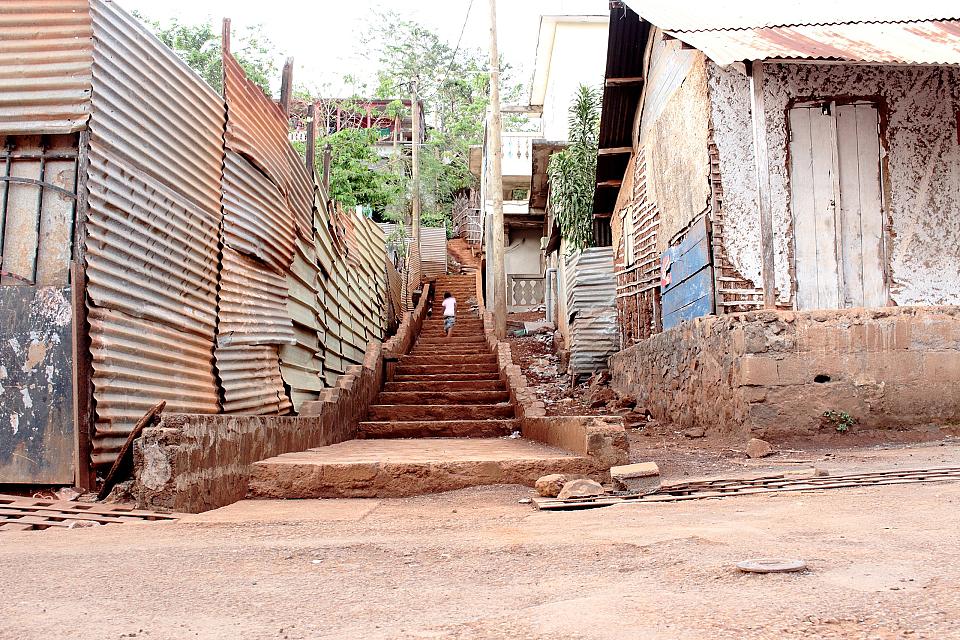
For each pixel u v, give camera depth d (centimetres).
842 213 976
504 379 1428
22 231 525
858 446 834
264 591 300
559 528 453
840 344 877
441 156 4069
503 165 2631
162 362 596
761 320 880
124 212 553
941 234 970
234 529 470
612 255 1612
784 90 988
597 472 690
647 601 256
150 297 583
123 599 287
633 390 1359
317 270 1021
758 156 913
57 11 526
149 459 505
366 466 656
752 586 271
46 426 513
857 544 339
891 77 981
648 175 1325
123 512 491
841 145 984
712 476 653
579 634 221
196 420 539
